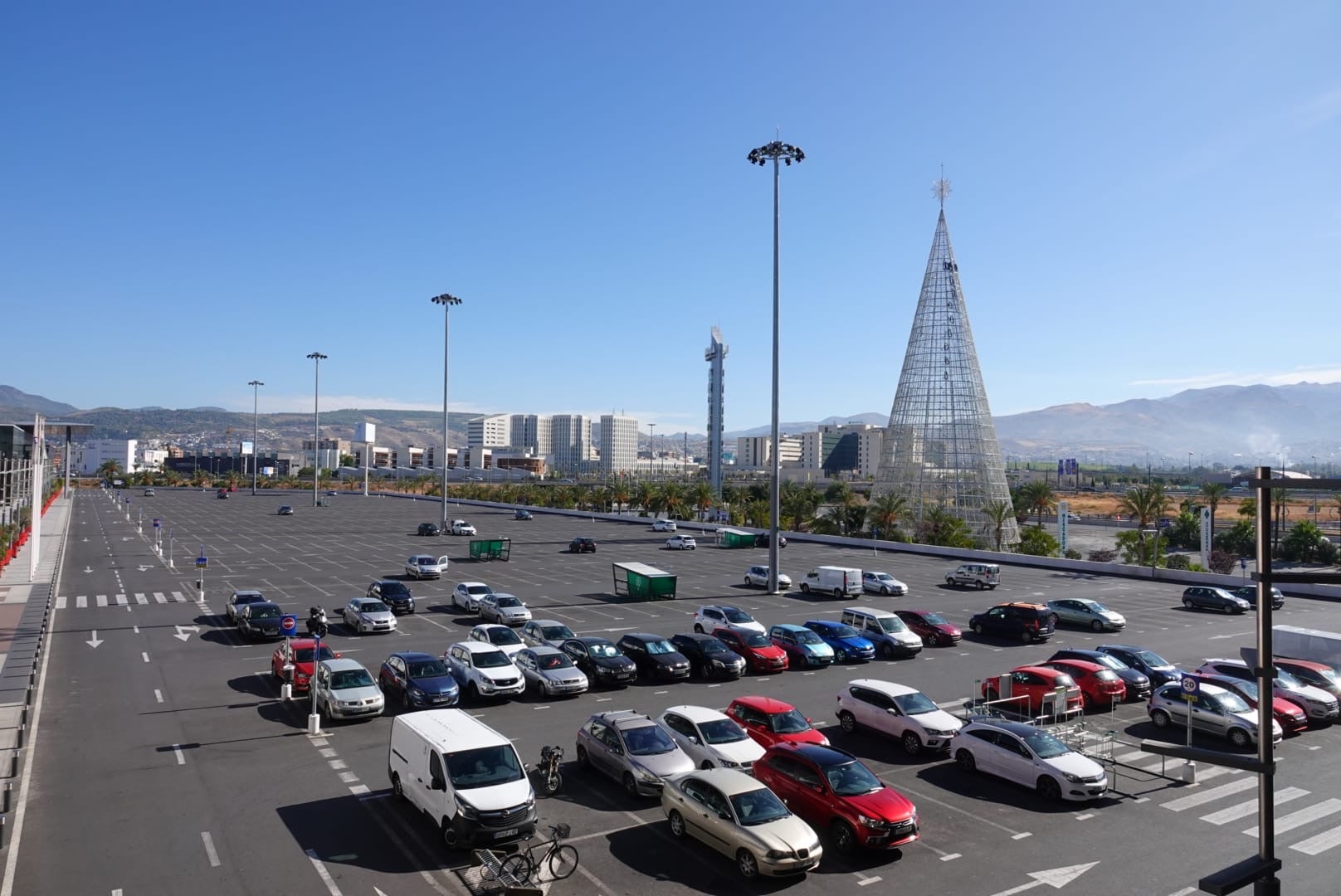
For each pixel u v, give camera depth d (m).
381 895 15.04
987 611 44.75
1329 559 80.19
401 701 27.92
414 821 18.31
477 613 44.88
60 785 20.12
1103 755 23.83
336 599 48.75
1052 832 18.48
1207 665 31.33
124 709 26.55
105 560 65.81
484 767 17.36
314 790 20.06
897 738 24.23
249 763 21.83
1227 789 21.36
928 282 108.44
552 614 45.25
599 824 18.59
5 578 54.78
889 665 35.16
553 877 15.81
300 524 105.00
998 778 21.89
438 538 90.38
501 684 27.69
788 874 15.61
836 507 100.44
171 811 18.69
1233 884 9.57
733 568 67.88
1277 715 26.19
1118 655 33.09
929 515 90.75
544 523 115.62
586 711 27.09
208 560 66.50
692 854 17.12
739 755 20.72
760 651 33.41
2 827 16.69
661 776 19.48
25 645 34.72
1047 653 38.12
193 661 33.03
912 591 57.75
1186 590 52.84
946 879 16.20
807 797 18.44
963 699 29.78
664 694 29.61
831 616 46.44
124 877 15.55
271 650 35.25
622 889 15.55
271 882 15.47
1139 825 18.94
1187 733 23.47
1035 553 83.50
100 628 39.59
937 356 105.81
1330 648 32.91
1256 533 10.28
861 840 16.94
